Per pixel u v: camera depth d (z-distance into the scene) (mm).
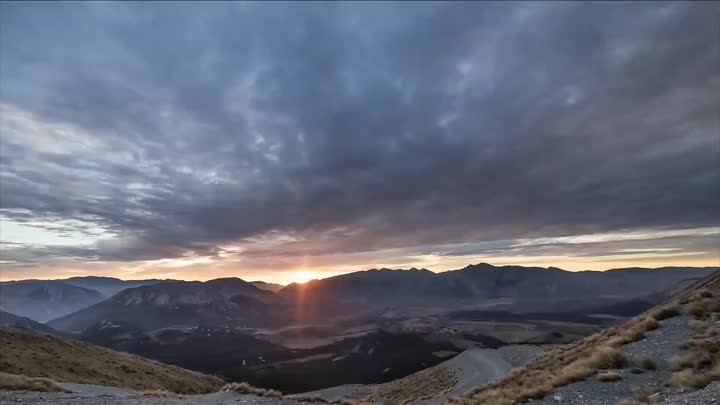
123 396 23703
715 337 18203
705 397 11906
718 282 31500
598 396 15945
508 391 21406
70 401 20984
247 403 22125
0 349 59000
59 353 72938
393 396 86812
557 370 22703
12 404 20000
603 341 26297
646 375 16766
